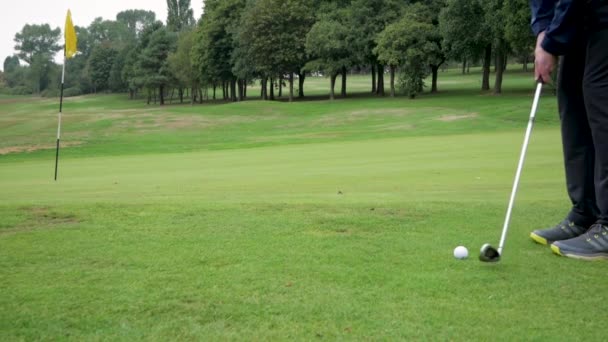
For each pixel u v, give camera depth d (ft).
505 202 20.07
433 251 12.83
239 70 230.07
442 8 169.89
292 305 9.52
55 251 12.98
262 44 209.56
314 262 11.94
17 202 21.75
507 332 8.44
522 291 10.18
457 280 10.75
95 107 290.35
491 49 184.44
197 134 129.49
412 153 53.72
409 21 172.65
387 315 9.07
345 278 10.88
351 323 8.77
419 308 9.36
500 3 139.64
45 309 9.39
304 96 260.01
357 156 53.98
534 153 47.83
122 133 138.92
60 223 16.35
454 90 205.77
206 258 12.32
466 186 29.35
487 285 10.47
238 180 37.55
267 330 8.55
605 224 12.73
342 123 131.85
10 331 8.57
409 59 171.32
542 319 8.91
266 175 40.27
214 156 64.54
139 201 21.42
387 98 192.85
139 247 13.30
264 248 13.15
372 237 14.23
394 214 17.26
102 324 8.82
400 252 12.75
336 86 326.44
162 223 16.14
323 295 9.98
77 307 9.48
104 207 19.03
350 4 208.64
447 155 49.78
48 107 288.30
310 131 120.37
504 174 34.78
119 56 400.06
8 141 112.47
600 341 8.16
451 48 166.91
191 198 24.53
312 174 39.50
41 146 100.27
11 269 11.56
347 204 19.42
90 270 11.50
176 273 11.28
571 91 14.19
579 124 13.98
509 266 11.70
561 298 9.84
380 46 177.17
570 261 12.17
